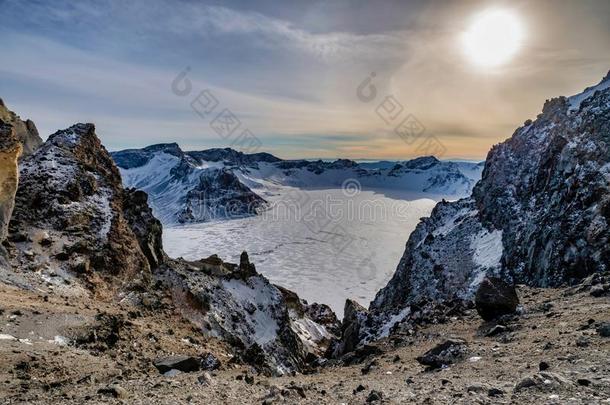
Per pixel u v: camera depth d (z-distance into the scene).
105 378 15.66
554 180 78.06
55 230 42.09
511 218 89.25
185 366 19.11
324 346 84.56
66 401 10.99
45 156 50.59
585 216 59.78
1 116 39.84
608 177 61.31
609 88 80.50
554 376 9.18
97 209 48.44
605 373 9.65
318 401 10.88
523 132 113.50
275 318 63.38
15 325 20.98
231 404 10.91
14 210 41.41
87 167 54.16
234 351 42.50
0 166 36.62
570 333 15.87
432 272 97.38
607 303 20.38
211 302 52.00
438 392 10.27
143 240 52.62
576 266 57.16
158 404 10.52
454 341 17.94
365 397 10.91
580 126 79.56
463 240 101.81
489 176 114.81
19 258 35.91
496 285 23.95
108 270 42.44
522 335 17.84
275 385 13.88
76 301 31.52
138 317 35.50
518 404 8.05
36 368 15.75
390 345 26.92
